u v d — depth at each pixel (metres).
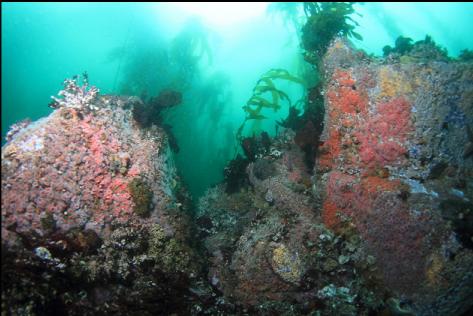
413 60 4.12
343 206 3.92
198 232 5.14
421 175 3.62
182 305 3.94
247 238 4.44
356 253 3.76
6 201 3.33
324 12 5.57
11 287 3.15
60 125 3.75
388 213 3.45
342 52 4.50
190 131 9.23
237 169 5.98
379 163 3.81
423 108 3.76
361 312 3.51
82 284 3.63
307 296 3.85
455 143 3.70
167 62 10.42
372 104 3.96
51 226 3.48
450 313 3.00
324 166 4.38
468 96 3.74
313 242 3.97
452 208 3.12
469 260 2.92
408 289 3.23
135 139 4.40
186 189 5.66
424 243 3.17
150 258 3.97
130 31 11.68
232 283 4.24
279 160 5.39
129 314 3.67
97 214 3.77
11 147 3.51
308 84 8.28
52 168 3.55
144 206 3.98
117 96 4.85
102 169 3.83
